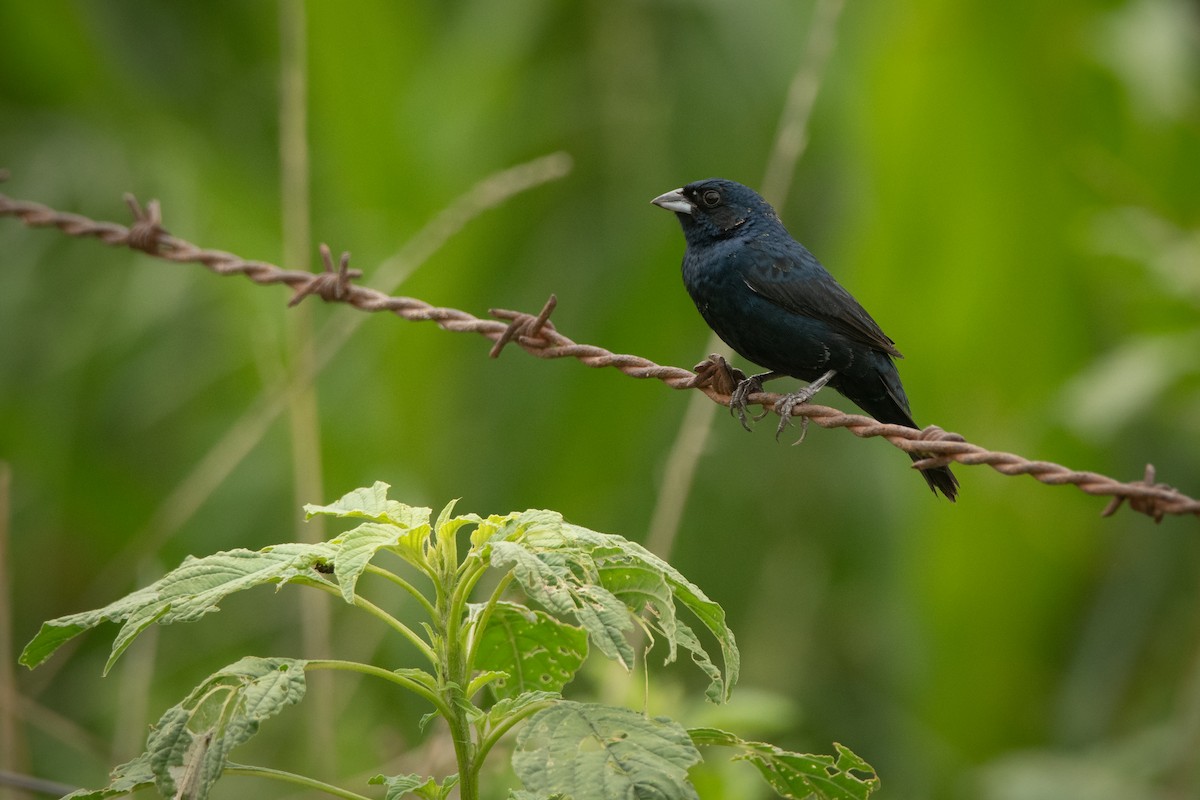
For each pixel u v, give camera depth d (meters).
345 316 9.45
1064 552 12.27
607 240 12.85
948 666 12.36
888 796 12.45
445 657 4.47
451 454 12.34
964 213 12.12
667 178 12.84
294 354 8.77
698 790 7.34
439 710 4.46
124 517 13.31
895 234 12.20
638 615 4.48
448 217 9.14
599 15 13.03
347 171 12.34
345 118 12.24
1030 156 12.06
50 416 13.23
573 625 4.96
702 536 13.00
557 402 12.51
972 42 11.98
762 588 13.03
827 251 13.20
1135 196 11.77
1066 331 12.19
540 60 13.09
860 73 12.45
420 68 12.59
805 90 8.78
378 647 11.34
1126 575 12.45
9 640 8.08
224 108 13.44
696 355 12.73
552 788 3.93
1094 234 10.98
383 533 4.41
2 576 8.09
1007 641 12.31
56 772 11.31
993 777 10.67
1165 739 10.67
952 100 12.02
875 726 12.98
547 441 12.48
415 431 12.16
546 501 12.47
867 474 13.13
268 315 12.24
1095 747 11.70
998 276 12.16
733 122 12.83
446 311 7.13
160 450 13.44
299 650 11.52
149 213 7.85
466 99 12.66
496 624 4.99
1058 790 10.17
